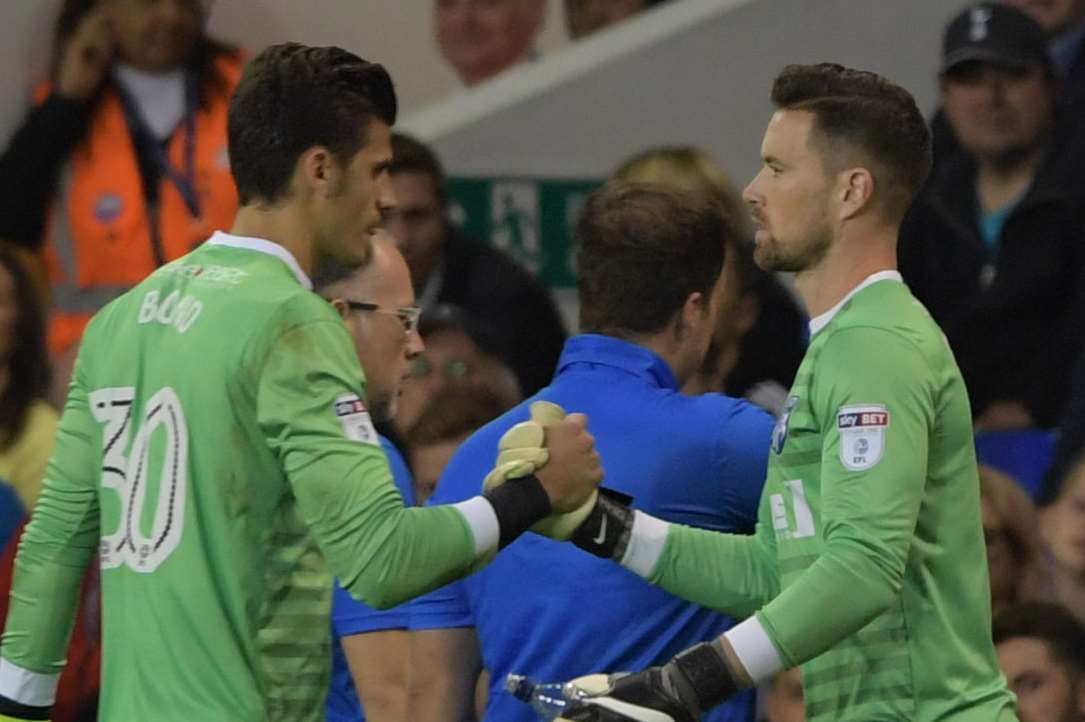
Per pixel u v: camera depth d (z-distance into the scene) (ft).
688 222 41.11
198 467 34.12
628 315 41.11
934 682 35.60
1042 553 60.03
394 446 50.62
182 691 34.19
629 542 38.55
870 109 36.55
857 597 34.09
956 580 36.06
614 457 40.19
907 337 35.29
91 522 36.55
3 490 62.90
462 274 67.31
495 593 41.09
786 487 36.37
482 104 71.46
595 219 41.57
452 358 59.57
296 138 34.76
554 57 71.72
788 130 36.99
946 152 68.39
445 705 43.83
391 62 71.31
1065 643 57.00
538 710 38.52
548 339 68.44
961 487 36.14
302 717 34.60
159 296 35.42
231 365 33.88
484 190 71.31
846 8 71.77
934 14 71.77
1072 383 63.31
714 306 41.83
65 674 52.85
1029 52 66.85
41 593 36.55
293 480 33.50
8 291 64.69
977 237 67.36
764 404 63.67
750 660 34.60
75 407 36.42
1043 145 66.95
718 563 38.55
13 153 68.64
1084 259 65.87
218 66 69.97
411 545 33.35
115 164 69.05
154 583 34.42
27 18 69.00
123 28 68.80
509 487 35.06
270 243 35.04
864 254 36.65
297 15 70.64
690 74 71.92
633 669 40.06
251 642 34.09
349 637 44.93
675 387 41.63
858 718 35.81
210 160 69.56
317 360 33.86
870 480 34.37
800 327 64.80
